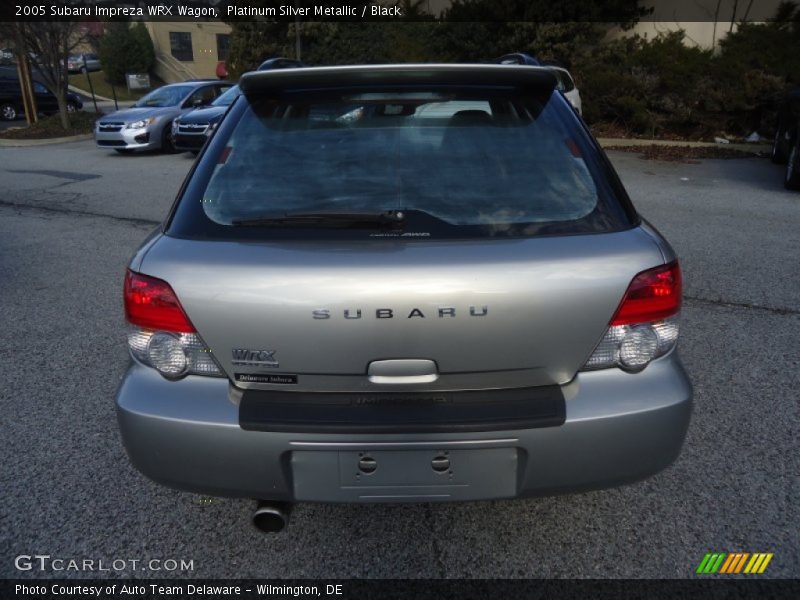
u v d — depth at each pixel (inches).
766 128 522.3
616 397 79.8
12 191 385.7
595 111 562.6
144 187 398.0
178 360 80.2
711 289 203.5
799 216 300.2
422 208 82.4
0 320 187.0
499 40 588.7
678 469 113.9
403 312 75.2
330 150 89.8
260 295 76.2
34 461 117.9
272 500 82.7
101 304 200.1
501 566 93.0
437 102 93.3
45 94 976.3
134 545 97.6
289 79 93.5
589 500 106.6
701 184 380.8
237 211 83.7
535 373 79.3
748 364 152.8
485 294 75.4
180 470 81.4
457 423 76.3
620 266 78.3
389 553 95.8
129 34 1449.3
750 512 102.7
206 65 1619.1
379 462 78.9
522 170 87.3
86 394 143.2
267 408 78.2
